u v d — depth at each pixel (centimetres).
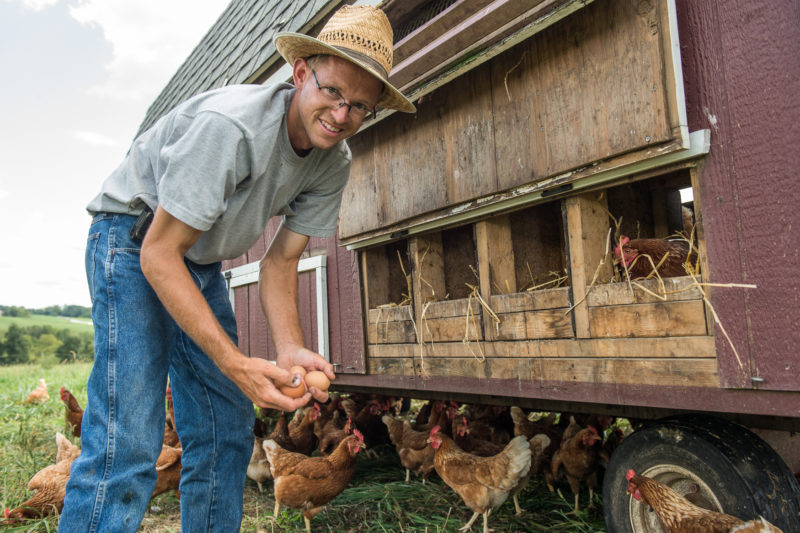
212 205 151
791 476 187
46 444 528
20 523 316
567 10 200
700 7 182
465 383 274
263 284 216
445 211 282
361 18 163
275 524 323
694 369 181
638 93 190
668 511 190
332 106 160
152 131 181
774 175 163
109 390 165
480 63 243
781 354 160
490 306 262
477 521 314
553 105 224
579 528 287
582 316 219
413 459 390
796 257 158
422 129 298
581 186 217
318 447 501
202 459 203
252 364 153
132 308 169
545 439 339
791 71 160
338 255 378
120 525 157
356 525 319
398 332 322
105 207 176
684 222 332
